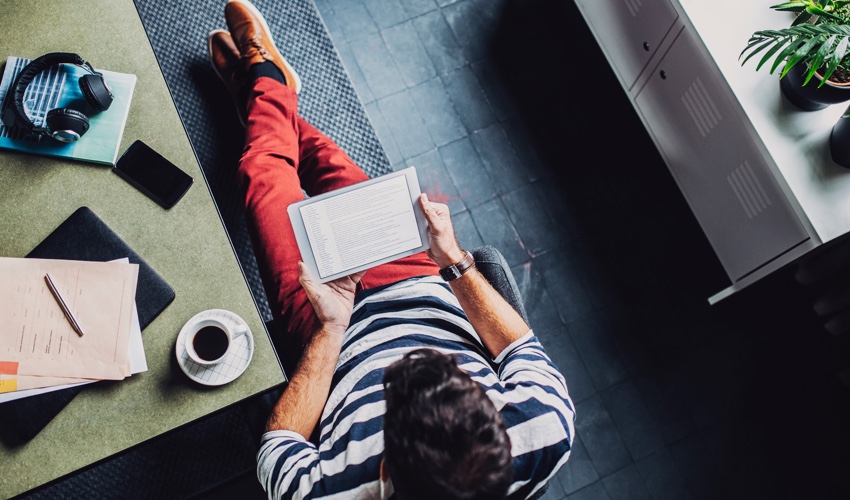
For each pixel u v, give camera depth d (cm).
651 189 222
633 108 229
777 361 211
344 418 108
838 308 202
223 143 166
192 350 110
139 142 119
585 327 210
